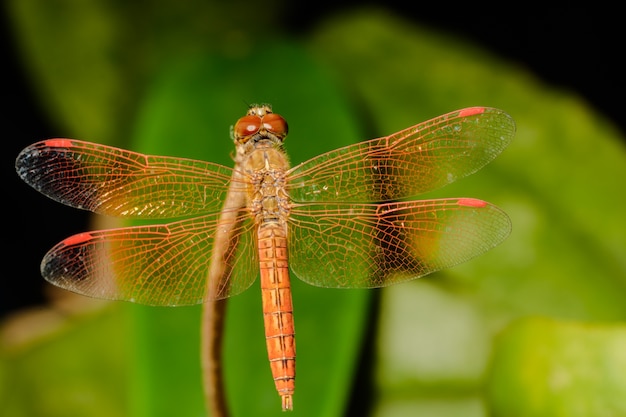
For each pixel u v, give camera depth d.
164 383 0.39
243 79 0.41
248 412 0.39
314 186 0.39
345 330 0.39
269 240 0.38
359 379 0.41
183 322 0.40
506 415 0.39
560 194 0.41
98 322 0.42
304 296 0.40
